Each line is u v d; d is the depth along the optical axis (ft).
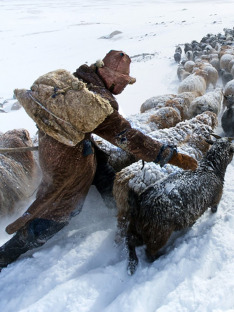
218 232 11.05
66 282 9.77
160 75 55.11
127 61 9.40
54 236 12.28
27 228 10.41
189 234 11.57
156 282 9.29
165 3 327.26
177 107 23.39
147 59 73.61
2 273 10.75
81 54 104.37
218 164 12.05
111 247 11.42
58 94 8.42
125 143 8.71
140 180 11.29
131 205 10.48
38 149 9.91
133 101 40.47
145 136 8.83
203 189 11.25
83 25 199.93
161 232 10.20
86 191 10.84
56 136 8.64
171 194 10.36
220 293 8.46
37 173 14.15
